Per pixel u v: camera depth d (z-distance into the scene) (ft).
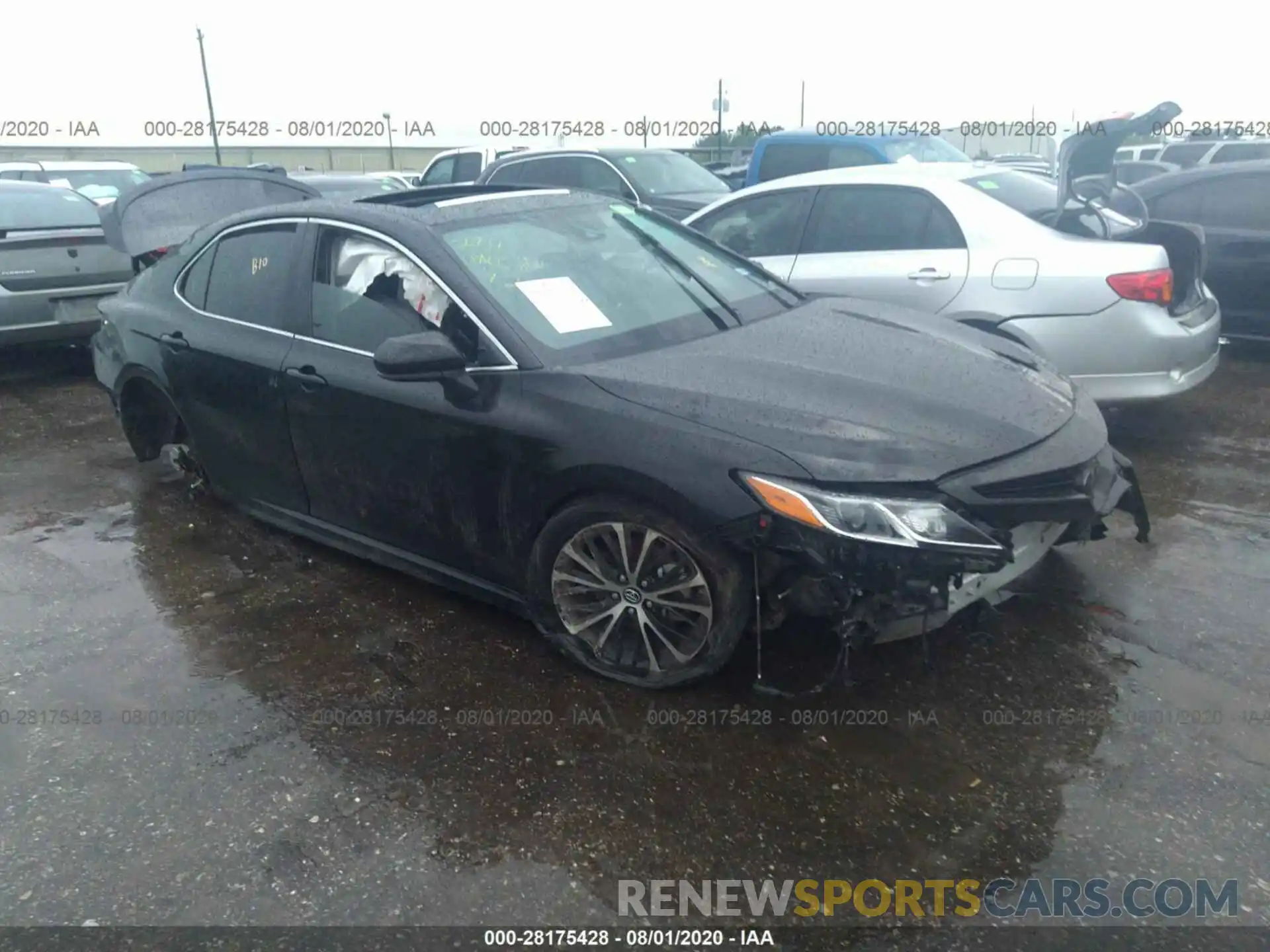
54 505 16.74
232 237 14.42
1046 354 17.10
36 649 12.10
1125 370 16.84
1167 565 13.29
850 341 11.98
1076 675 10.81
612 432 10.12
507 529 11.17
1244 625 11.72
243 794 9.43
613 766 9.66
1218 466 17.24
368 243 12.48
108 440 20.38
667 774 9.52
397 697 10.91
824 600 9.53
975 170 19.94
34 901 8.20
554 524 10.67
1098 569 13.19
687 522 9.78
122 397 16.61
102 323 18.33
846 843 8.61
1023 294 17.12
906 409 10.12
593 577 10.75
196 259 14.97
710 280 13.47
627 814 9.03
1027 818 8.81
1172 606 12.20
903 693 10.57
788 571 9.57
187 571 14.12
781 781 9.36
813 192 19.81
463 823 8.98
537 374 10.82
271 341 13.34
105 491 17.35
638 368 10.81
